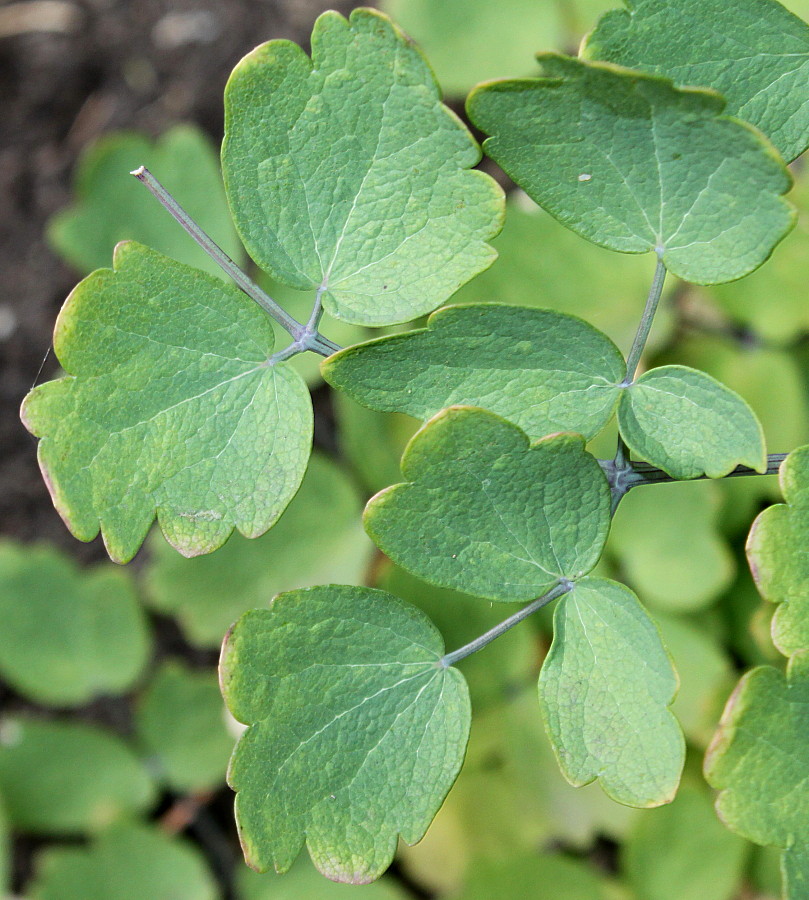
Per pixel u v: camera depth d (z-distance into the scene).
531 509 0.32
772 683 0.32
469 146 0.32
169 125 0.59
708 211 0.32
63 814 0.49
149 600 0.59
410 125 0.32
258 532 0.33
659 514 0.45
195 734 0.50
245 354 0.33
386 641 0.33
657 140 0.32
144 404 0.33
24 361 0.59
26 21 0.60
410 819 0.33
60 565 0.49
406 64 0.32
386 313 0.33
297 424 0.33
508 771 0.47
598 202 0.32
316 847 0.33
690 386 0.32
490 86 0.32
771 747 0.33
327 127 0.33
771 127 0.33
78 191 0.46
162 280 0.33
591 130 0.32
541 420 0.33
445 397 0.33
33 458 0.59
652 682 0.32
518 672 0.44
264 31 0.59
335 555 0.47
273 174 0.33
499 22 0.46
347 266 0.33
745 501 0.46
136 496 0.33
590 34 0.32
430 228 0.33
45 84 0.60
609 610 0.33
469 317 0.32
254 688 0.33
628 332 0.44
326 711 0.33
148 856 0.48
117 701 0.59
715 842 0.43
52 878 0.48
